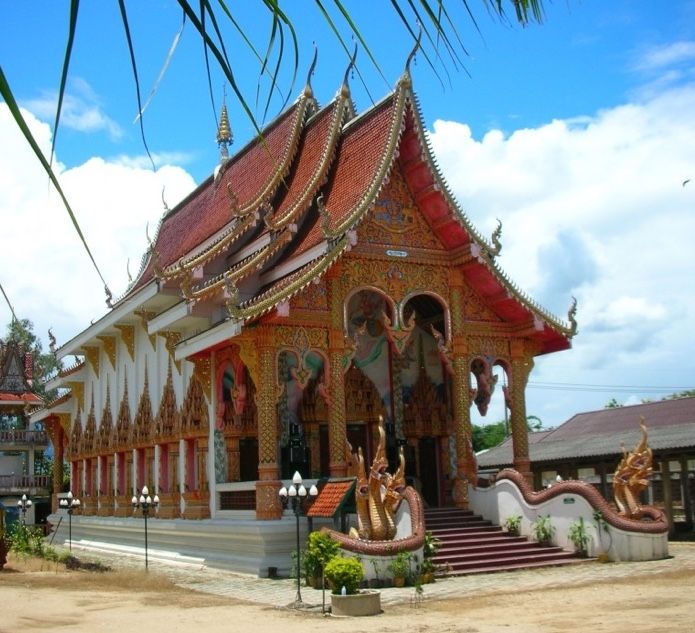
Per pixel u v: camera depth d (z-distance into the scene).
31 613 15.79
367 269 24.41
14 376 55.38
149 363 31.23
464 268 25.80
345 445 23.03
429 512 24.00
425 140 24.69
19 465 55.06
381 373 27.44
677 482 38.56
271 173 28.25
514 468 26.12
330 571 15.30
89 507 37.69
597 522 21.78
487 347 26.23
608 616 13.38
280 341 22.72
